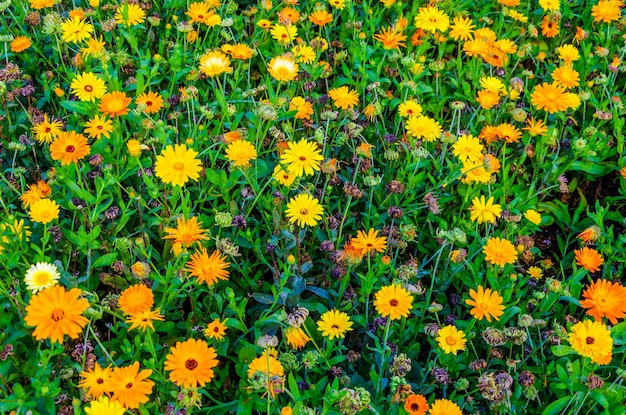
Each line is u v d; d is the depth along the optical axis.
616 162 1.49
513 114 1.43
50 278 1.09
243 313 1.17
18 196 1.31
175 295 1.17
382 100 1.51
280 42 1.55
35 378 1.03
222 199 1.35
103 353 1.14
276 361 1.06
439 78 1.59
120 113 1.29
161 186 1.32
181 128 1.45
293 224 1.27
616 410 1.12
